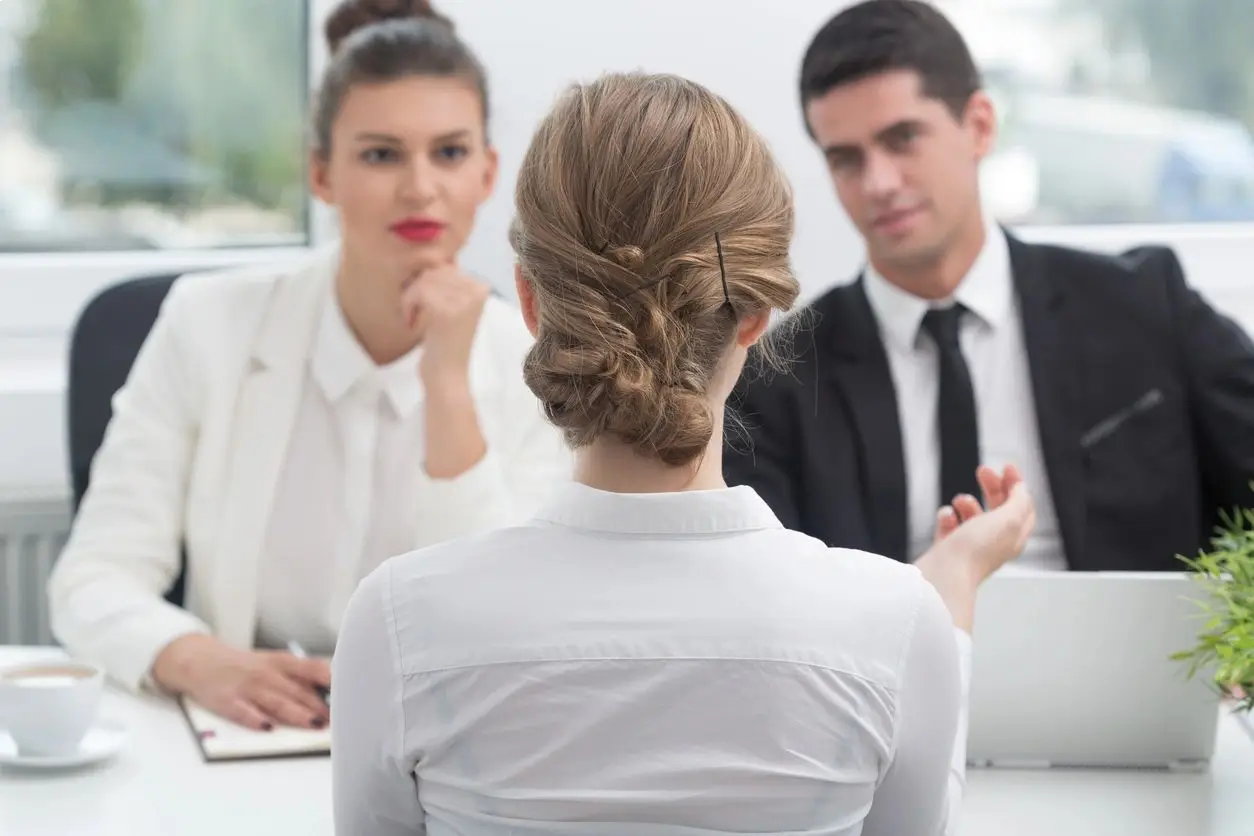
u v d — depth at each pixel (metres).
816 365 2.32
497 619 1.09
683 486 1.14
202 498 2.13
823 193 3.15
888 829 1.19
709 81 3.11
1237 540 1.70
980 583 1.53
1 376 3.08
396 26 2.07
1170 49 3.33
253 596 2.11
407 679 1.10
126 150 3.17
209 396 2.13
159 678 1.91
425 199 2.02
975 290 2.37
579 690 1.07
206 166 3.21
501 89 3.05
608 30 3.07
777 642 1.08
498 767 1.08
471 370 2.19
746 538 1.12
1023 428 2.36
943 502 2.30
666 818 1.06
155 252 3.21
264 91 3.20
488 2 3.02
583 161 1.08
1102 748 1.67
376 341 2.14
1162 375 2.36
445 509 1.94
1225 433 2.35
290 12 3.18
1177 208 3.37
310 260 2.25
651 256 1.07
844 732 1.10
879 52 2.23
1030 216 3.35
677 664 1.07
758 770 1.06
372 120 2.03
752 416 2.29
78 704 1.64
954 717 1.16
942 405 2.30
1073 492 2.29
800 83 2.36
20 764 1.64
